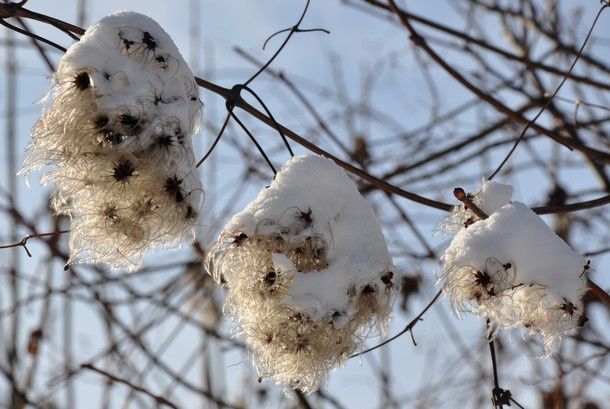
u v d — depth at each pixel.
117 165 1.07
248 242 1.08
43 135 1.08
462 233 1.11
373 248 1.09
